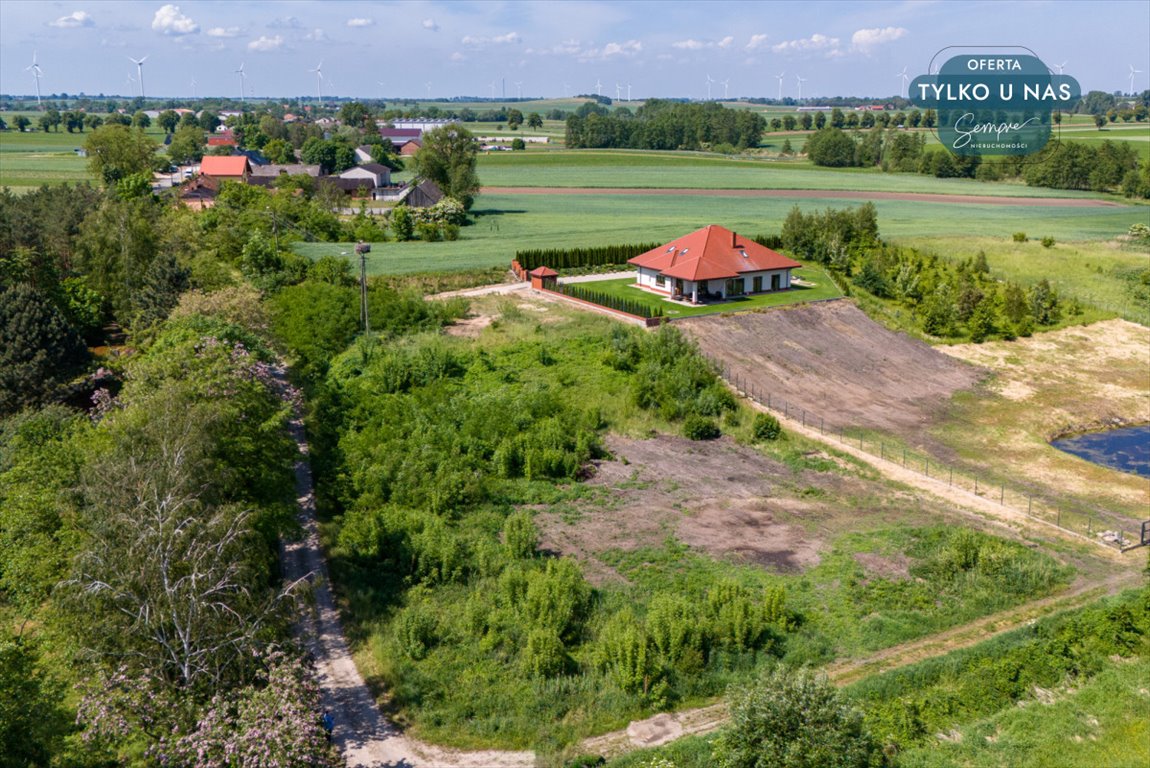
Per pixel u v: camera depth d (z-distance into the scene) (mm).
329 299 76312
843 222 105938
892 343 79875
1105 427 67875
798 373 71625
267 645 29719
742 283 86375
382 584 40000
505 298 85000
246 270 88000
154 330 67125
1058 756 29359
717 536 45469
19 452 43781
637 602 38406
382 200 166625
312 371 66875
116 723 26391
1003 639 35594
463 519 46594
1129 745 30078
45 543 36906
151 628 28516
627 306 78500
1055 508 51406
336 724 30406
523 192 177875
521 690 32469
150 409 37562
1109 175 186250
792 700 27281
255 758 25344
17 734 26656
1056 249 115938
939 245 116688
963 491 52688
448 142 147625
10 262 73625
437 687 32469
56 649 33094
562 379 64875
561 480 52344
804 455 56906
